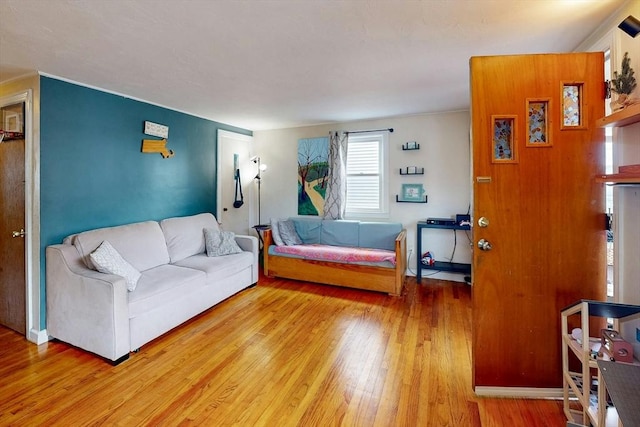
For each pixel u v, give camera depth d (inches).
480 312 73.7
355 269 149.5
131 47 83.2
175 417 67.7
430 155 165.0
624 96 59.7
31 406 71.1
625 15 65.1
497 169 72.1
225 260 137.0
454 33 77.6
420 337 103.1
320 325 112.4
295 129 196.1
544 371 72.6
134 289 98.0
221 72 102.4
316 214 191.0
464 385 78.0
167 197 148.3
